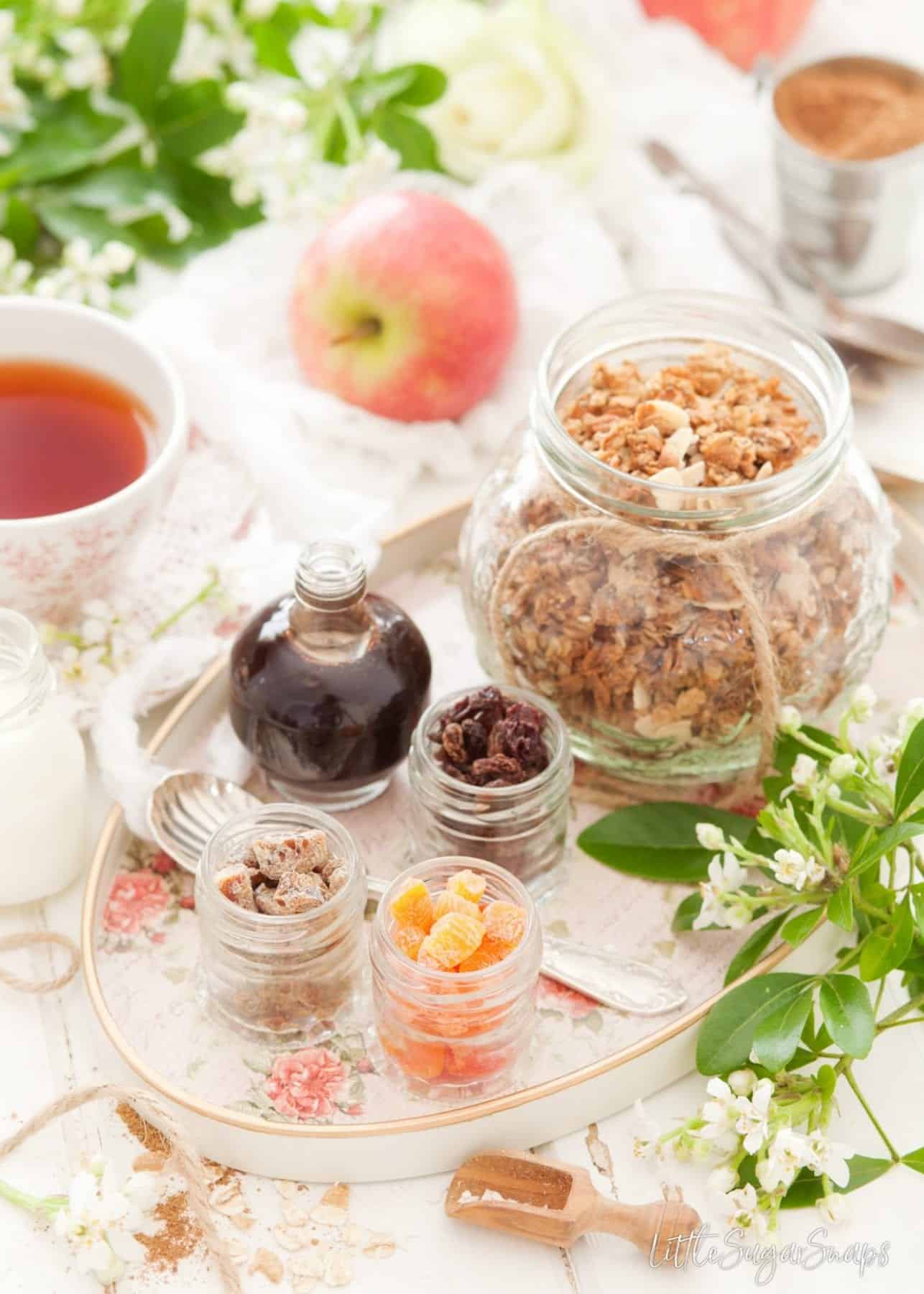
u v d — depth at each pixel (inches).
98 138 41.3
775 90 42.1
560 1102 31.5
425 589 38.0
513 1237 31.2
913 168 40.3
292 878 32.2
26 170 40.5
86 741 35.9
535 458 34.1
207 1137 31.5
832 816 33.5
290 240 41.6
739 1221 30.6
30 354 36.7
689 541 32.6
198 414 39.8
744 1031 31.6
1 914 34.1
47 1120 31.1
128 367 36.4
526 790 32.9
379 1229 31.2
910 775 31.9
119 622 35.8
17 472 35.9
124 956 33.4
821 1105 31.3
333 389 39.9
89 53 41.7
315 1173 31.5
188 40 43.3
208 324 40.6
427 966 31.1
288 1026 32.4
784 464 33.9
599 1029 32.7
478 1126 31.3
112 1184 30.6
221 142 41.3
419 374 38.9
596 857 34.0
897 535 35.6
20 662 32.9
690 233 42.0
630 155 43.3
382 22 44.1
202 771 35.5
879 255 41.6
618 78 45.3
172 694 35.8
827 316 41.1
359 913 32.3
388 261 38.2
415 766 33.4
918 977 32.8
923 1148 31.2
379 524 38.0
